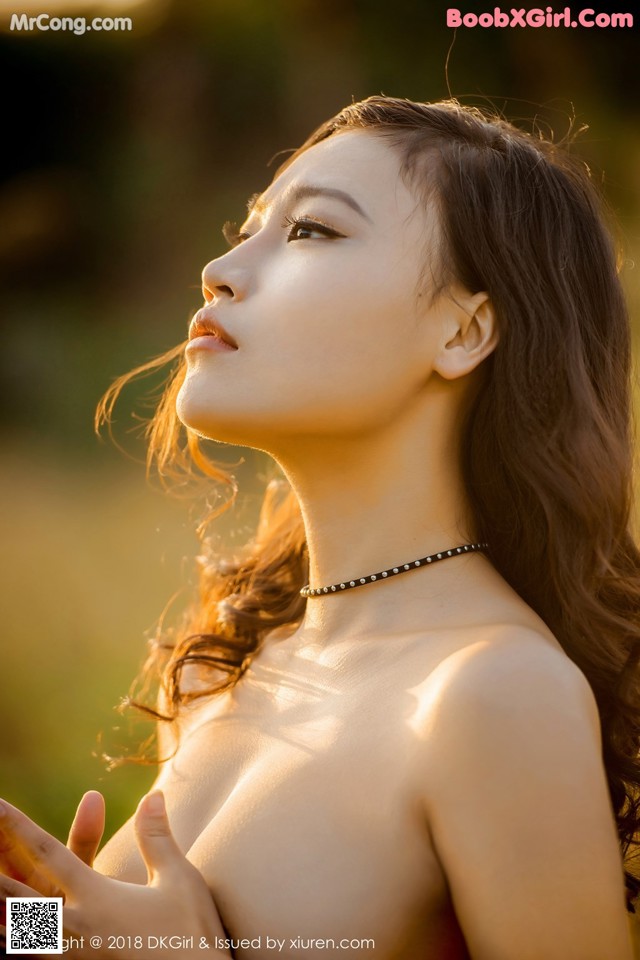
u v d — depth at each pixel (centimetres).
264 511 186
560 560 129
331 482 125
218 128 891
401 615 120
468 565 123
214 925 104
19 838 102
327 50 873
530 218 130
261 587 162
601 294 137
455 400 127
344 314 119
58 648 436
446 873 99
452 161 126
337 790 105
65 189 892
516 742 97
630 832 137
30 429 764
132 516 583
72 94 877
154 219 887
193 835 118
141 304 868
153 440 179
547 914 94
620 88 796
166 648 180
